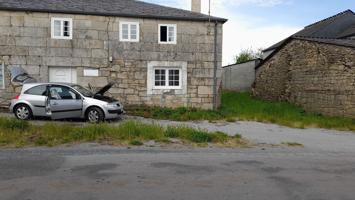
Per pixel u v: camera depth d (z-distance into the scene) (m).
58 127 10.96
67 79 17.55
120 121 14.50
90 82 17.70
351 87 18.30
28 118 13.95
